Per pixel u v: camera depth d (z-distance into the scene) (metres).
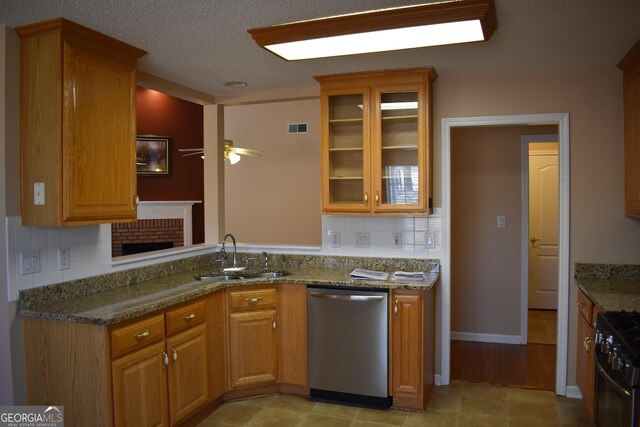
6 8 2.37
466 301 5.10
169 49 3.04
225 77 3.73
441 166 3.82
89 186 2.71
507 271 4.98
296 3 2.36
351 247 4.06
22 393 2.63
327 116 3.77
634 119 3.21
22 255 2.65
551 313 6.20
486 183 5.00
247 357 3.58
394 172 3.69
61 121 2.55
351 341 3.46
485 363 4.40
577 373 3.57
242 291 3.54
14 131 2.61
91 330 2.49
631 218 3.50
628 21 2.60
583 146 3.57
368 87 3.66
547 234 6.29
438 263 3.85
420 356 3.36
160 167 7.23
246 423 3.27
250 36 2.81
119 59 2.91
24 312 2.60
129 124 2.98
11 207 2.60
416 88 3.57
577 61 3.38
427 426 3.20
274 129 7.47
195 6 2.38
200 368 3.21
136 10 2.43
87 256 3.06
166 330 2.89
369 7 2.42
